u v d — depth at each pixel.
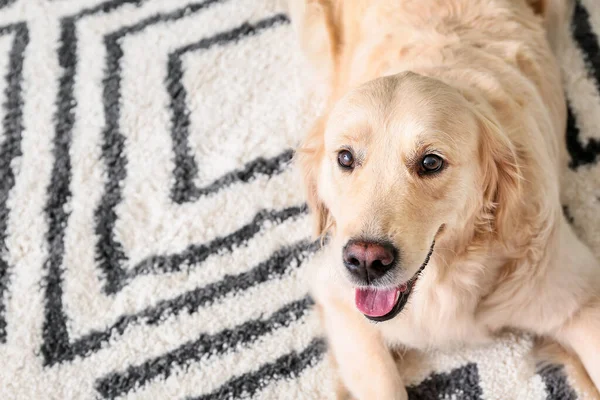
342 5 1.22
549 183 0.97
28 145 1.24
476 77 1.00
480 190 0.93
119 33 1.33
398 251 0.87
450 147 0.89
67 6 1.37
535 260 0.97
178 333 1.08
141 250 1.14
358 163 0.90
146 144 1.22
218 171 1.19
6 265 1.15
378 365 1.00
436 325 1.01
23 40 1.34
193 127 1.23
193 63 1.29
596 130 1.16
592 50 1.22
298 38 1.27
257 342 1.07
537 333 1.03
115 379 1.06
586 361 0.98
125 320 1.09
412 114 0.89
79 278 1.13
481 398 1.01
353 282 0.90
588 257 1.01
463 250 0.96
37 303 1.11
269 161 1.19
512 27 1.09
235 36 1.30
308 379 1.04
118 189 1.19
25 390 1.06
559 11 1.19
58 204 1.18
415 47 1.07
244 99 1.25
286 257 1.12
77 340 1.09
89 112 1.26
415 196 0.88
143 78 1.28
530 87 1.03
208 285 1.11
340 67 1.21
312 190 1.00
